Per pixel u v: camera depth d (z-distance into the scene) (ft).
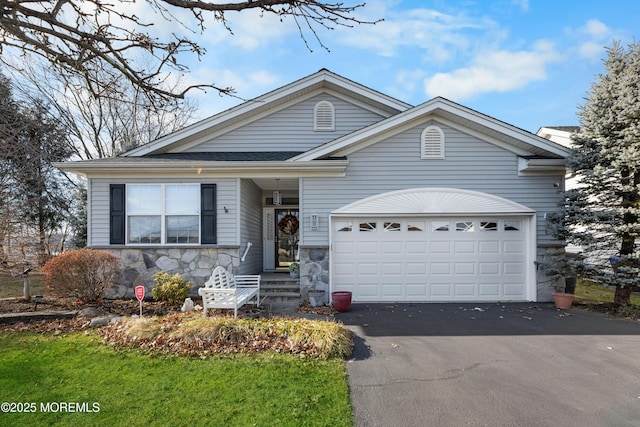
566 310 27.66
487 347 18.92
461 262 31.32
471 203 31.04
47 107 55.01
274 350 17.66
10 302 26.86
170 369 15.48
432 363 16.66
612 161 27.48
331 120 36.47
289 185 39.01
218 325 19.07
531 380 14.89
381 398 13.30
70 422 11.41
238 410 12.14
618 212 27.14
